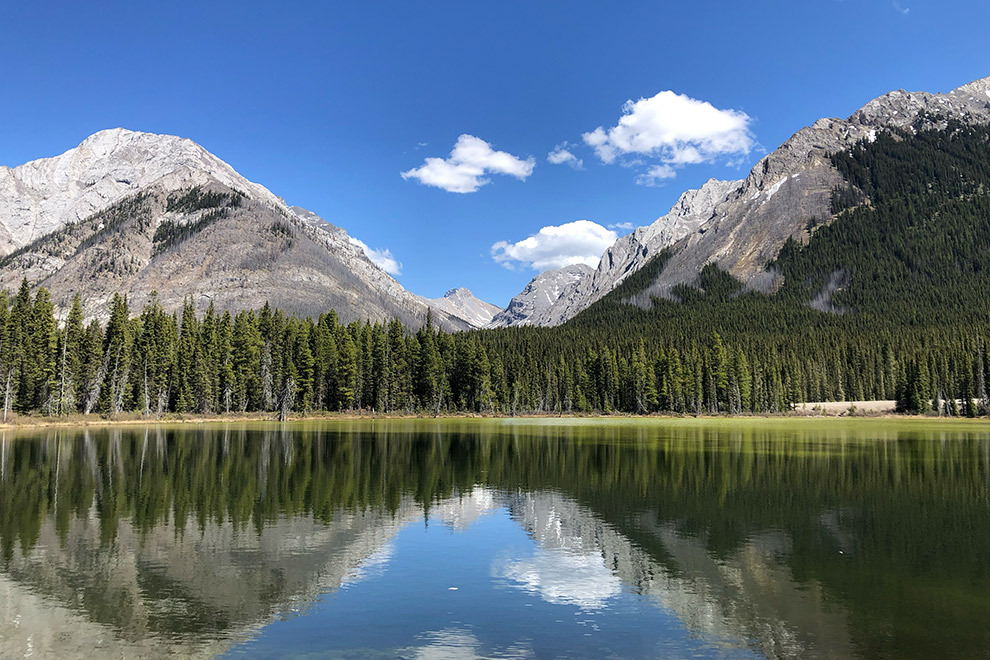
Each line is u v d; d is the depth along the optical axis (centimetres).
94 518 3362
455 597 2147
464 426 11850
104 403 12181
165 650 1702
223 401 13988
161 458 6000
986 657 1659
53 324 11531
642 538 2983
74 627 1858
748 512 3575
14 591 2167
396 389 15638
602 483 4609
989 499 3919
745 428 11300
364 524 3266
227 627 1869
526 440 8394
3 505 3700
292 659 1647
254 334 14912
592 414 16950
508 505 3784
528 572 2434
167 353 13188
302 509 3656
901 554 2680
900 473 5006
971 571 2431
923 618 1947
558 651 1719
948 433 9712
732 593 2195
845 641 1773
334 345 15188
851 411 16638
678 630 1862
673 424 12712
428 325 16750
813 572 2439
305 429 10600
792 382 18512
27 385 10938
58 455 6156
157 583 2275
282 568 2472
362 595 2170
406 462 5875
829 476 4866
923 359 16650
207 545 2819
